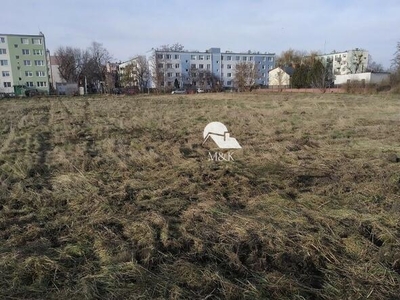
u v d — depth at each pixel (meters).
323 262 3.15
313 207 4.40
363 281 2.84
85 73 67.81
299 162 6.75
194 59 73.25
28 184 5.40
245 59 76.94
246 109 18.22
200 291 2.70
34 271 2.95
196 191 5.08
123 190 5.07
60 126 12.31
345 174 5.86
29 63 60.03
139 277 2.86
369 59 73.50
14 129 11.51
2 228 3.88
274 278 2.85
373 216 4.04
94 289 2.71
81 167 6.43
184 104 23.33
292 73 59.31
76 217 4.12
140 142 9.01
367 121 12.82
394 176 5.60
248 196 4.87
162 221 3.94
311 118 13.81
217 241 3.54
